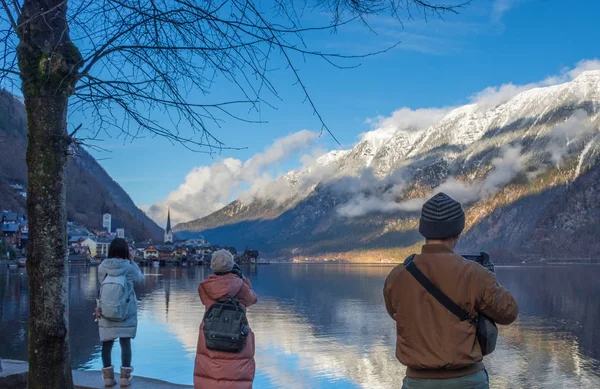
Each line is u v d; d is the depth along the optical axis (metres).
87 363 18.58
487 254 3.54
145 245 170.12
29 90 4.37
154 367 17.89
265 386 18.44
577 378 24.19
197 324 28.25
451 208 3.34
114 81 4.41
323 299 54.69
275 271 151.88
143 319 30.50
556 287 83.94
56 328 4.46
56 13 4.34
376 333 31.39
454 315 3.16
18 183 142.75
